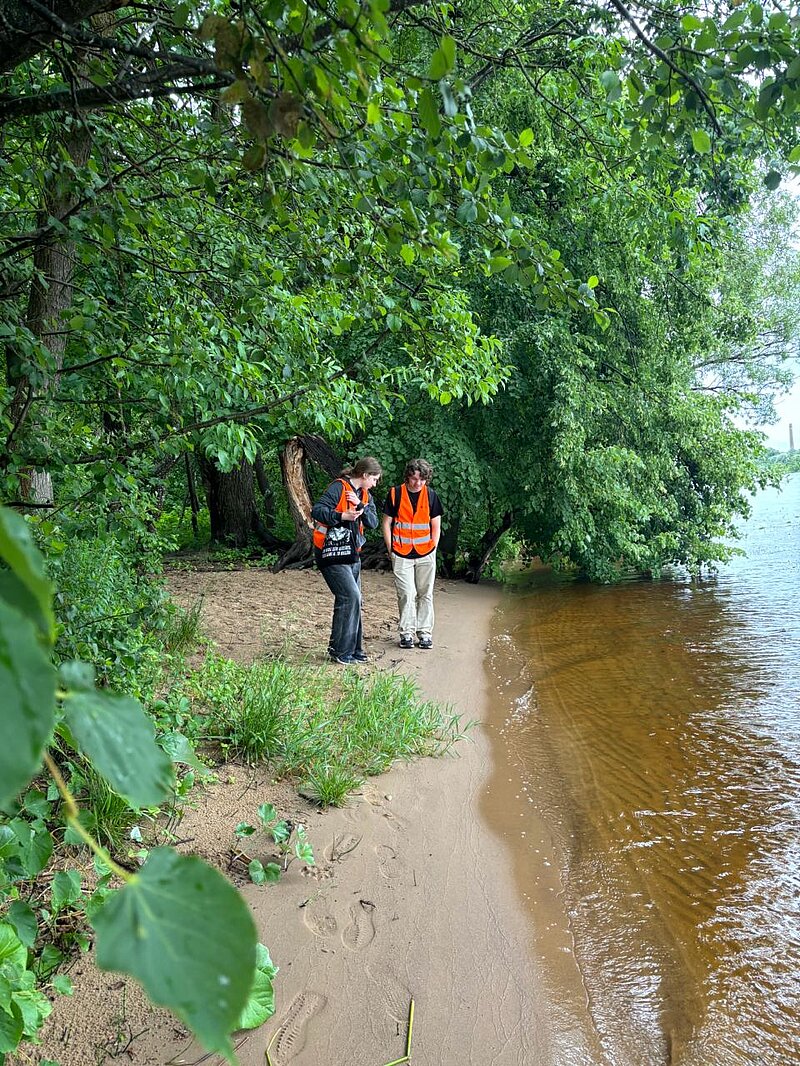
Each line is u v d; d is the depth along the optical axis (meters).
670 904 3.91
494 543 15.03
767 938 3.62
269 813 3.89
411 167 2.65
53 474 4.30
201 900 0.41
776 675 8.10
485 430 13.49
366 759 5.30
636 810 4.98
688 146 3.46
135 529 4.43
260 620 8.85
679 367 14.58
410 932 3.48
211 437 4.49
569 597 13.77
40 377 3.53
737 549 15.34
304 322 5.19
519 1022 2.98
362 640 8.33
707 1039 2.95
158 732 4.27
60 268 4.43
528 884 4.03
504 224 2.84
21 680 0.33
